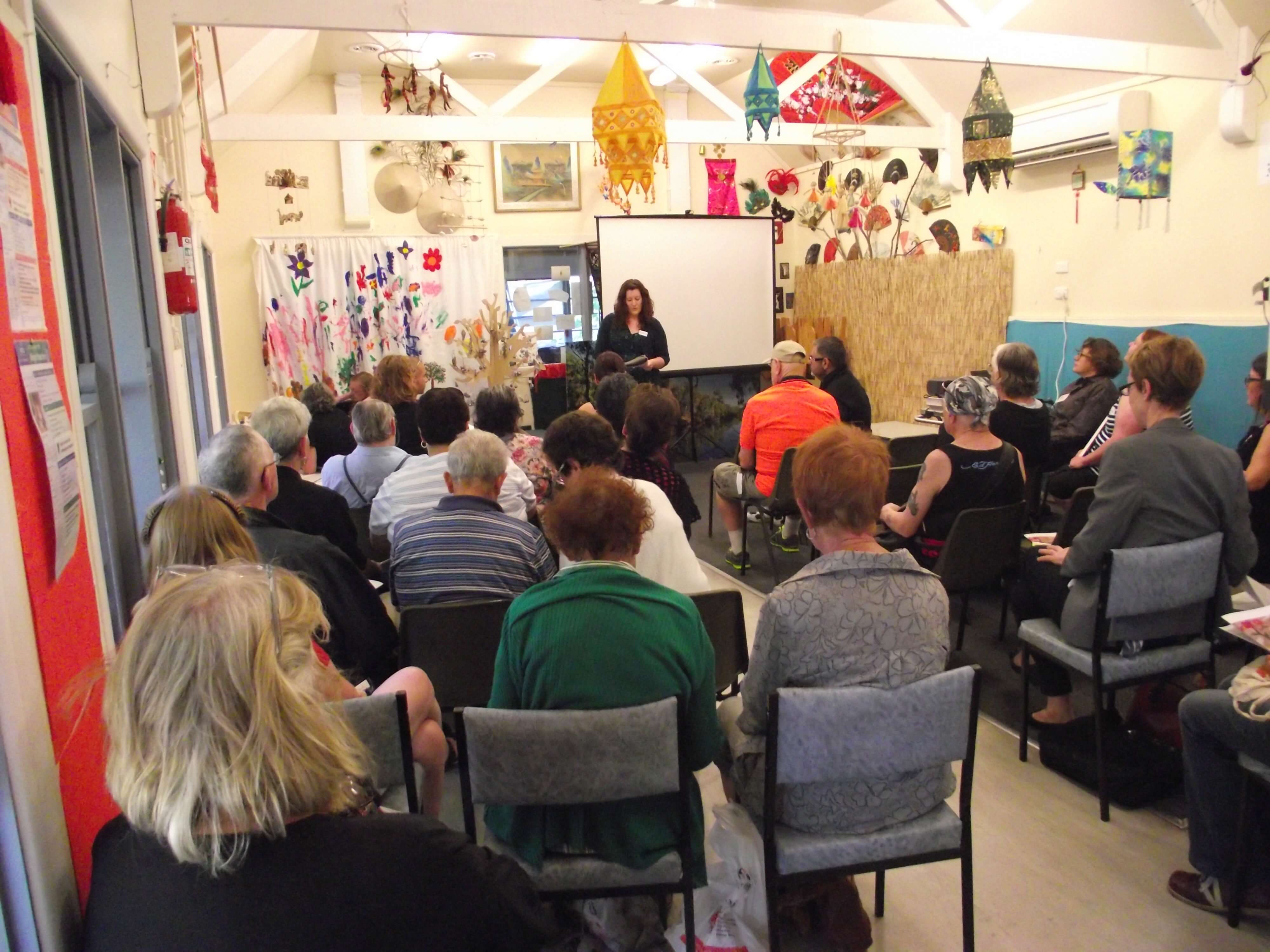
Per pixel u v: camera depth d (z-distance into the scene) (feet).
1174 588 7.43
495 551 7.25
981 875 7.04
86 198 6.64
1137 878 6.96
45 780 3.41
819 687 5.39
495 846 5.45
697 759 5.45
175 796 2.60
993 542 9.97
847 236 26.13
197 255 14.51
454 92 19.58
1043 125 18.47
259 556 5.40
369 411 10.71
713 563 15.48
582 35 11.26
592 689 5.05
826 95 20.04
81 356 6.84
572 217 26.71
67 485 4.25
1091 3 15.67
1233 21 14.69
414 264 24.99
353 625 6.74
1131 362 7.82
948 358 22.56
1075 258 18.90
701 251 25.85
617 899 6.04
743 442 14.19
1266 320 15.25
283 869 2.70
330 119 17.01
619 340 21.39
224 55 15.94
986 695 10.09
